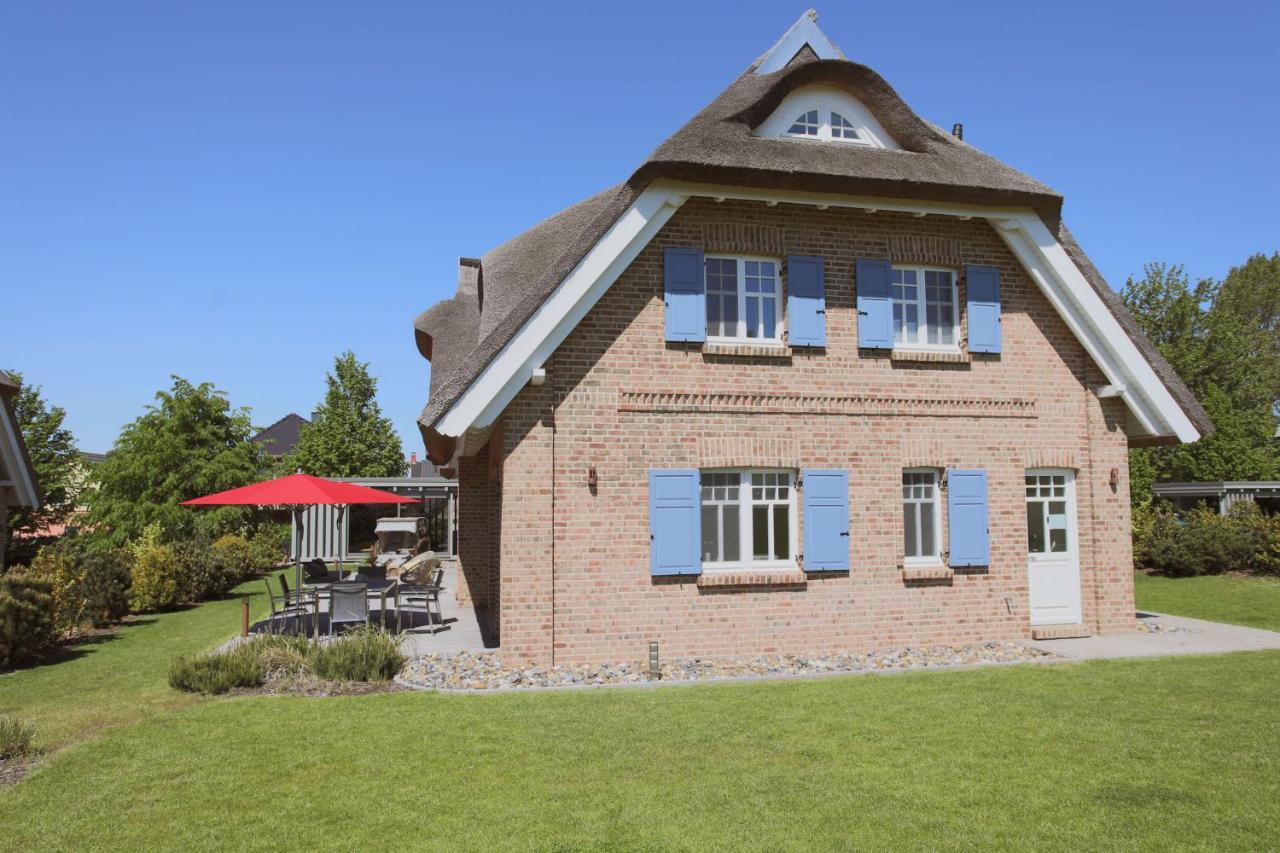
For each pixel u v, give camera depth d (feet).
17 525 98.48
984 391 44.80
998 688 32.73
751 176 39.68
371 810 20.75
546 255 47.98
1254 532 83.10
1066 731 26.58
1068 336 46.50
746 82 45.78
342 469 139.64
